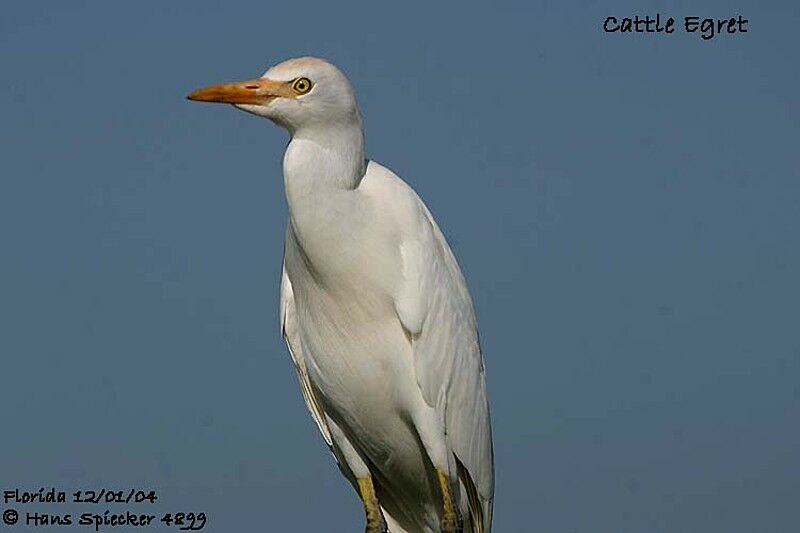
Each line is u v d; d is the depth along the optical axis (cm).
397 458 1241
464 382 1199
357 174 1141
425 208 1208
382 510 1327
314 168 1119
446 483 1185
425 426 1174
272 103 1105
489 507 1277
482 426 1230
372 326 1166
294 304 1238
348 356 1180
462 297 1215
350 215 1131
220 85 1110
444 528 1179
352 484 1322
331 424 1248
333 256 1137
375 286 1149
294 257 1174
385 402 1193
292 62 1115
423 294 1152
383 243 1145
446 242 1234
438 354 1167
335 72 1109
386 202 1154
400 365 1171
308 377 1264
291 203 1130
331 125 1116
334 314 1168
